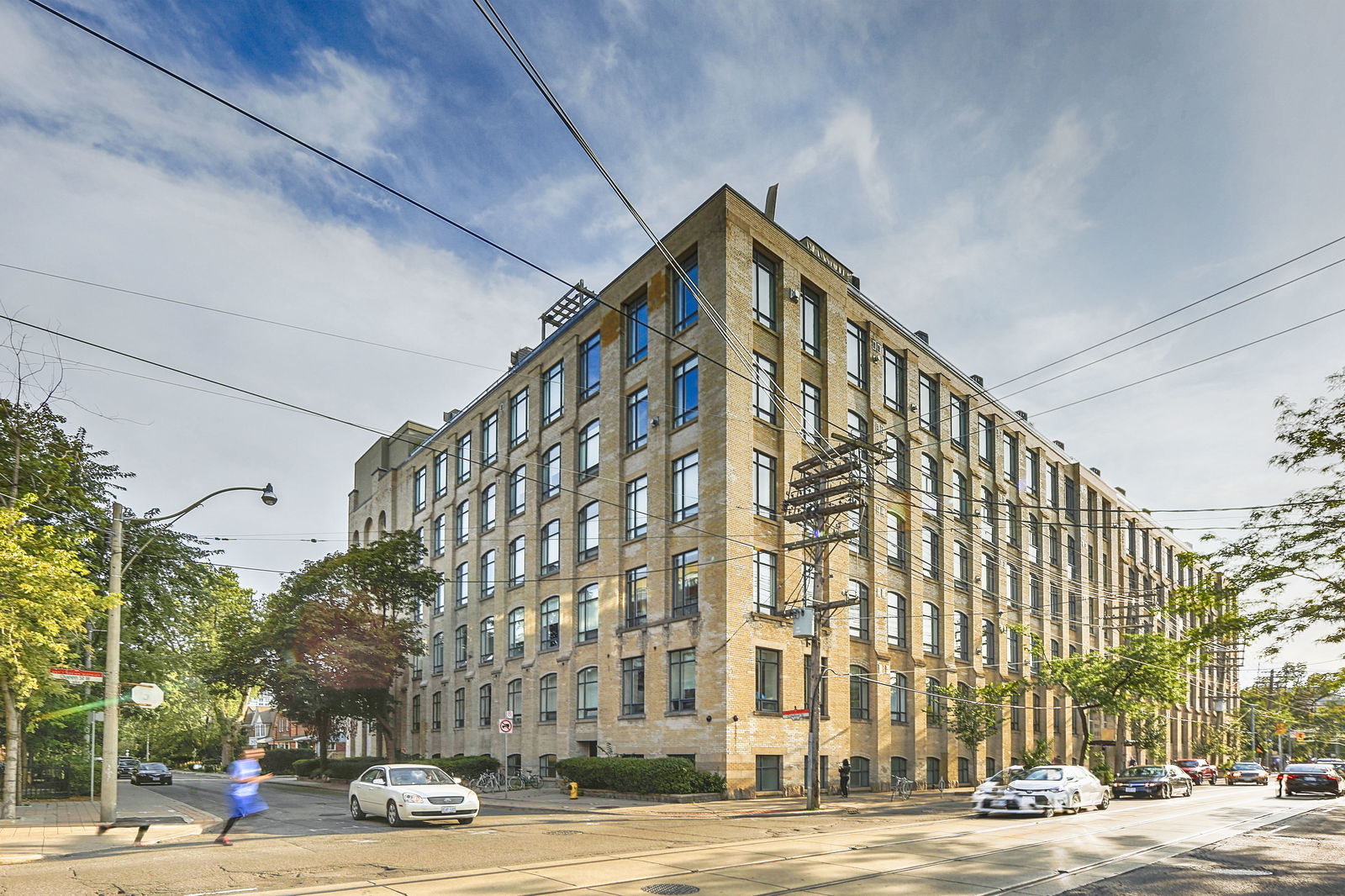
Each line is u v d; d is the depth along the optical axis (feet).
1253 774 171.32
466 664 152.97
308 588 139.33
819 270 117.50
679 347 111.14
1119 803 100.73
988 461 155.02
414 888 37.70
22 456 83.25
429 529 172.76
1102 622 179.63
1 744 90.43
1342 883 40.45
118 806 85.87
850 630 114.32
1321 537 57.98
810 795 85.35
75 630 69.87
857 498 96.17
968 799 103.71
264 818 73.20
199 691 206.90
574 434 129.90
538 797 101.40
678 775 91.40
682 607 104.99
